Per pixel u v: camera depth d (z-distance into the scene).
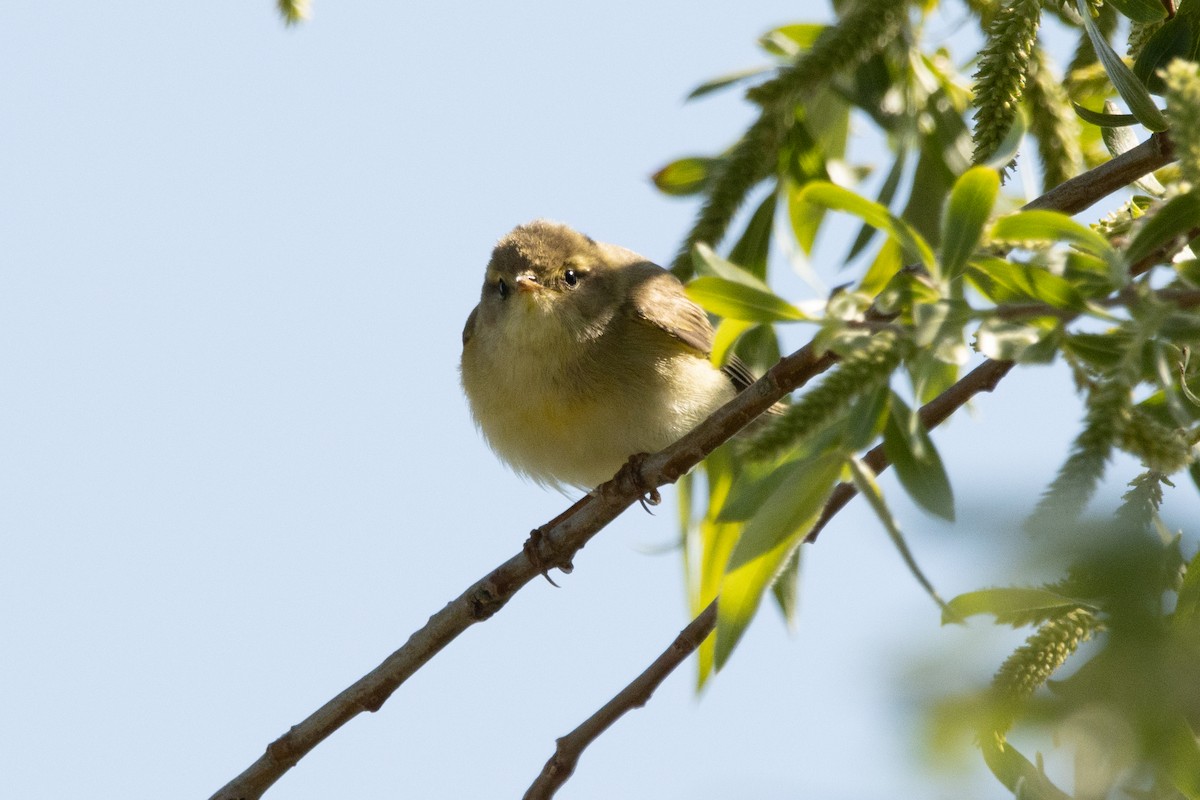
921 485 4.16
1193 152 3.71
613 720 6.95
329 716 7.43
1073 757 2.88
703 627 6.93
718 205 7.30
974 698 2.84
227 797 7.38
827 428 5.02
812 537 6.60
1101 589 2.39
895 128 8.95
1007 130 6.00
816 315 4.67
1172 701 2.35
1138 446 3.40
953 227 4.39
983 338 4.09
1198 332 3.81
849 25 6.97
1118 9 6.13
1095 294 4.27
